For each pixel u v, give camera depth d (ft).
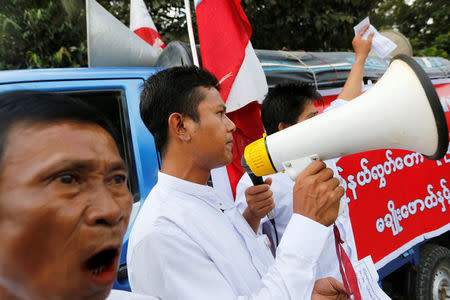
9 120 1.07
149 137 5.49
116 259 1.17
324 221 2.84
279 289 2.54
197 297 2.46
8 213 1.01
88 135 1.15
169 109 3.10
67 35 16.08
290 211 5.33
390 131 2.96
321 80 8.16
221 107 3.20
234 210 3.66
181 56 6.13
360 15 19.81
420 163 8.63
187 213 2.85
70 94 5.07
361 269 5.22
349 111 3.11
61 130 1.09
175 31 17.61
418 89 2.76
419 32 29.76
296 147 3.30
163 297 2.50
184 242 2.60
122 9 18.44
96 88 5.29
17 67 16.44
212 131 3.07
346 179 7.02
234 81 5.65
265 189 4.08
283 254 2.70
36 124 1.07
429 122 2.74
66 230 1.02
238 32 5.75
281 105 5.38
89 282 1.08
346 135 3.10
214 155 3.13
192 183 3.09
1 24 15.48
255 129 6.40
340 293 2.94
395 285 8.83
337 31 19.12
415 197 8.29
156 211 2.79
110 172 1.19
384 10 27.22
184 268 2.51
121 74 5.64
